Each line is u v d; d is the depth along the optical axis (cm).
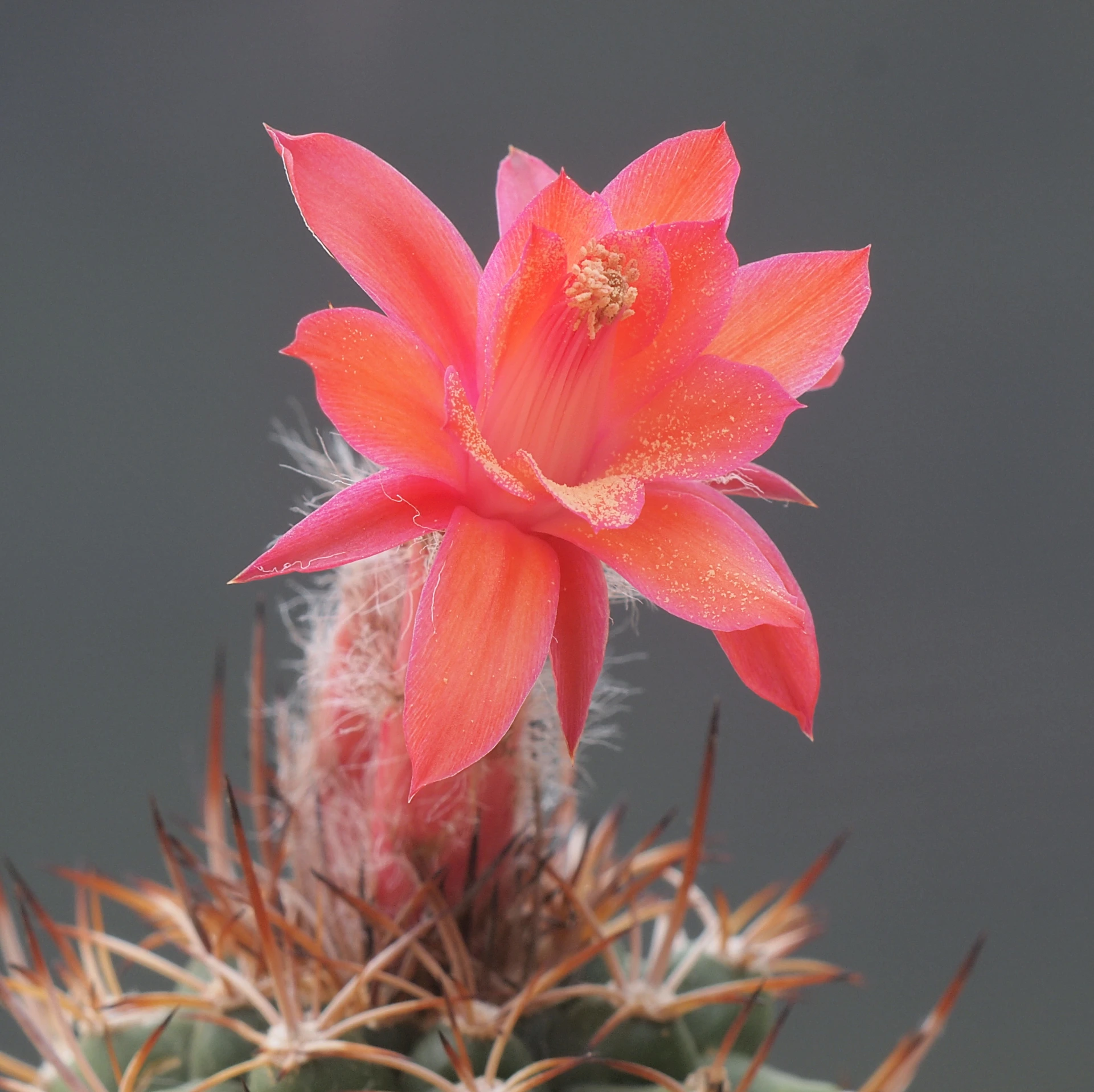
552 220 45
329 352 44
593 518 44
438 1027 47
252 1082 46
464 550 44
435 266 45
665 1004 47
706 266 45
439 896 47
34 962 47
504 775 47
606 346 45
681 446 45
